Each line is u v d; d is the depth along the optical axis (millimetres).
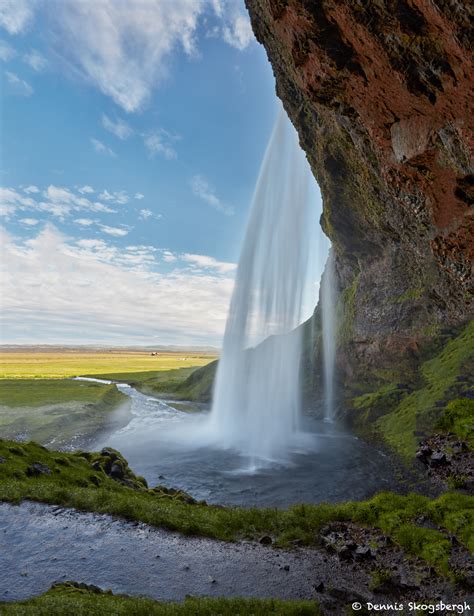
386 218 49219
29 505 20031
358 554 15977
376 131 23109
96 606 10883
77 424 61469
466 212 21969
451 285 48344
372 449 44250
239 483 36250
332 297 86125
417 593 13586
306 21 19203
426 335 55781
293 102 44812
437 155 20234
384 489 32688
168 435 56594
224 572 14867
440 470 31656
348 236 65688
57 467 25531
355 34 18219
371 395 57094
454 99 16906
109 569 14578
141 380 130875
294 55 22578
